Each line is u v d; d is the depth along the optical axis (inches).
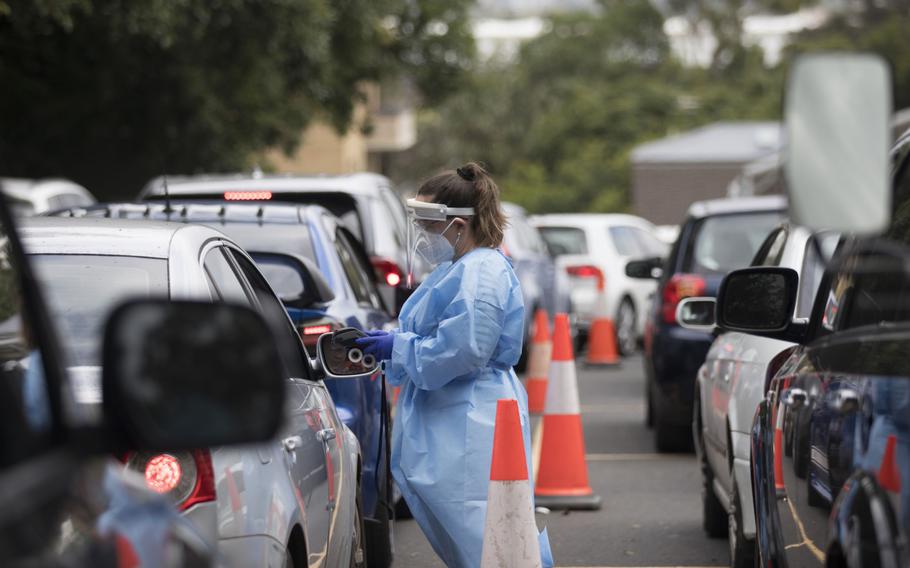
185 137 2182.6
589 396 1579.7
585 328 2096.5
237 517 392.8
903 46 6269.7
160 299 262.1
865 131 277.1
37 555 220.5
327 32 2346.2
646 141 7140.8
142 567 255.1
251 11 2068.2
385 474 737.0
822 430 402.6
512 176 7199.8
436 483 549.0
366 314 820.0
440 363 535.2
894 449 332.5
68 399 262.5
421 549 821.9
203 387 263.4
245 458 409.1
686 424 1135.6
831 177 277.0
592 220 2154.3
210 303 265.6
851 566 356.2
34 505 224.5
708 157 5748.0
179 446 260.1
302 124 2568.9
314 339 729.6
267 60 2180.1
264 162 2731.3
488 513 539.2
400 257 1115.9
